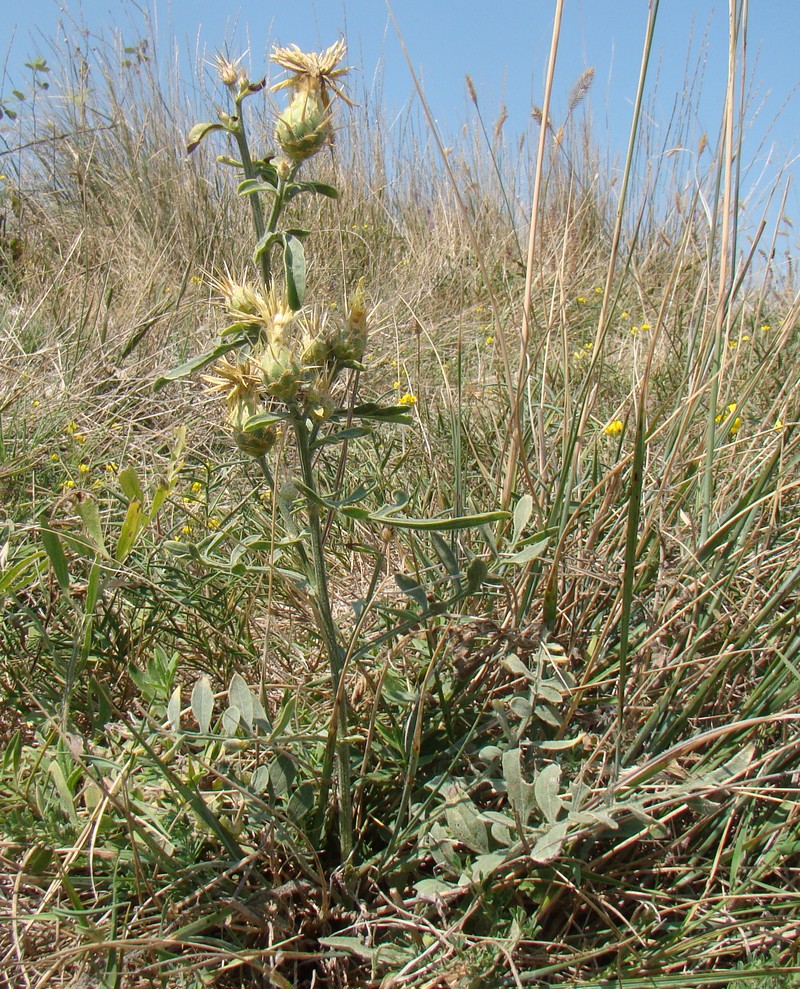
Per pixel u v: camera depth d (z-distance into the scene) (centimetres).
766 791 47
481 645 53
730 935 42
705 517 58
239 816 45
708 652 52
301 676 58
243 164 42
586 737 48
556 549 53
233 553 45
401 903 44
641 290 98
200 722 44
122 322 128
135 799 46
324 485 71
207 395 98
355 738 44
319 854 46
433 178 203
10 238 165
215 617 61
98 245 168
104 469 88
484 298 155
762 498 55
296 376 40
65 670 52
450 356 124
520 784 42
